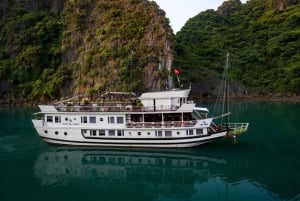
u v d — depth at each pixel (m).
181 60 144.88
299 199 27.67
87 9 134.88
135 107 44.00
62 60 130.12
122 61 110.50
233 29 195.88
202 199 28.36
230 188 30.59
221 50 176.12
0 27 146.25
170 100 43.44
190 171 35.69
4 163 39.41
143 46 111.94
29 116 83.56
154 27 115.31
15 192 30.31
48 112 45.38
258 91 143.00
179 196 29.25
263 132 56.94
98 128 43.81
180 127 41.97
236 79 151.12
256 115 80.62
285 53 159.25
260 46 172.25
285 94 137.50
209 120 41.97
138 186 31.88
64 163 39.16
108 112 43.31
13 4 150.50
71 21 134.88
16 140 52.00
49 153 43.38
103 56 114.88
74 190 30.91
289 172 34.53
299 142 48.47
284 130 58.91
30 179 33.94
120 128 43.12
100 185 32.22
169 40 115.81
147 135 42.88
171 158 40.12
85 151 43.69
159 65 108.56
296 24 181.25
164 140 42.72
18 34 139.12
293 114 82.19
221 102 121.75
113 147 44.28
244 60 162.25
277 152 42.50
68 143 45.56
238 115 80.69
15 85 128.50
